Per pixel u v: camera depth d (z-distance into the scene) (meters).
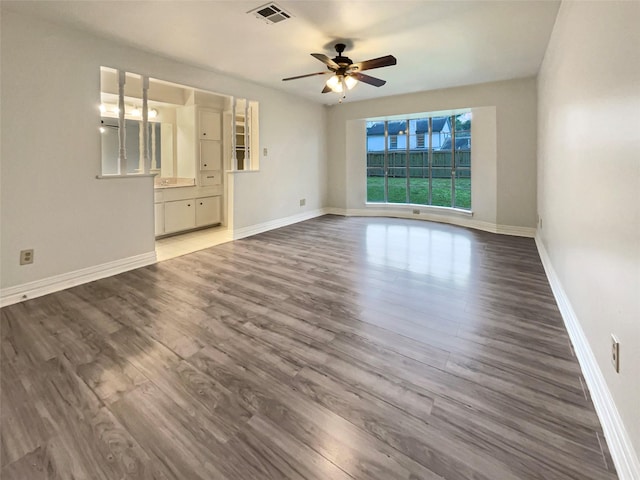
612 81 1.49
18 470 1.24
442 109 5.73
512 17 2.98
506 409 1.55
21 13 2.77
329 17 2.96
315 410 1.56
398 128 7.10
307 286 3.16
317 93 5.95
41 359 1.96
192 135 5.57
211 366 1.90
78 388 1.70
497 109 5.27
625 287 1.27
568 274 2.43
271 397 1.65
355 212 7.29
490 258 4.04
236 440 1.39
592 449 1.32
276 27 3.14
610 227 1.48
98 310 2.64
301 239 5.10
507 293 2.96
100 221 3.40
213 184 5.93
